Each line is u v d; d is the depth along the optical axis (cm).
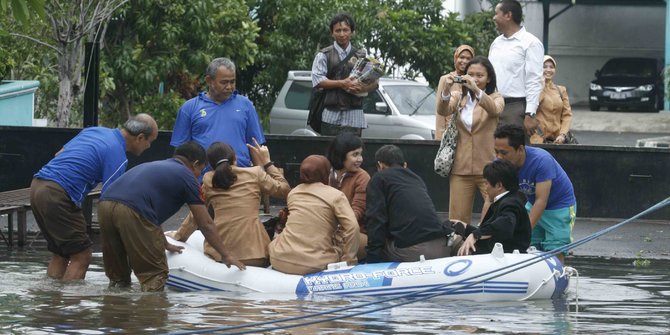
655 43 4825
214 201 1092
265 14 2702
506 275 1014
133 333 841
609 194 1655
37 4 1272
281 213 1140
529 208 1138
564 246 1040
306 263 1057
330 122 1443
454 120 1227
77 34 1991
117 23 2350
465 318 920
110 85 2189
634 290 1097
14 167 1752
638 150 1644
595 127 3916
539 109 1716
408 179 1077
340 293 1033
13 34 1986
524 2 4719
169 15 2308
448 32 2855
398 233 1062
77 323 880
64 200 1118
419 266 1027
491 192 1067
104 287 1081
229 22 2409
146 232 1049
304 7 2634
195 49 2359
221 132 1188
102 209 1059
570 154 1656
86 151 1126
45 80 2197
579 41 4866
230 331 852
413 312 946
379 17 2725
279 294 1037
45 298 1005
